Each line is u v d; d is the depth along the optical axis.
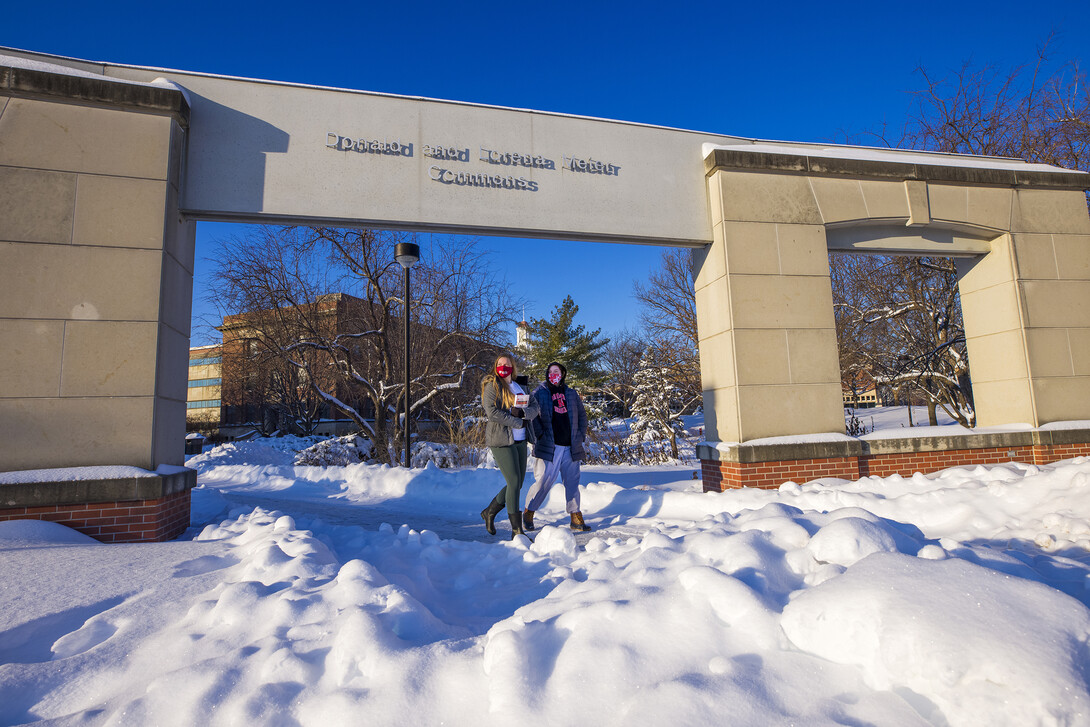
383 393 18.41
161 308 6.17
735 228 8.38
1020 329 9.24
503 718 1.79
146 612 2.97
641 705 1.74
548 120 8.29
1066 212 9.69
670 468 14.40
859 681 1.78
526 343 31.73
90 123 6.20
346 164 7.42
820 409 8.29
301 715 1.92
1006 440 8.74
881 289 16.38
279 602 2.77
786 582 2.51
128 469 5.73
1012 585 1.90
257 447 22.53
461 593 3.72
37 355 5.75
